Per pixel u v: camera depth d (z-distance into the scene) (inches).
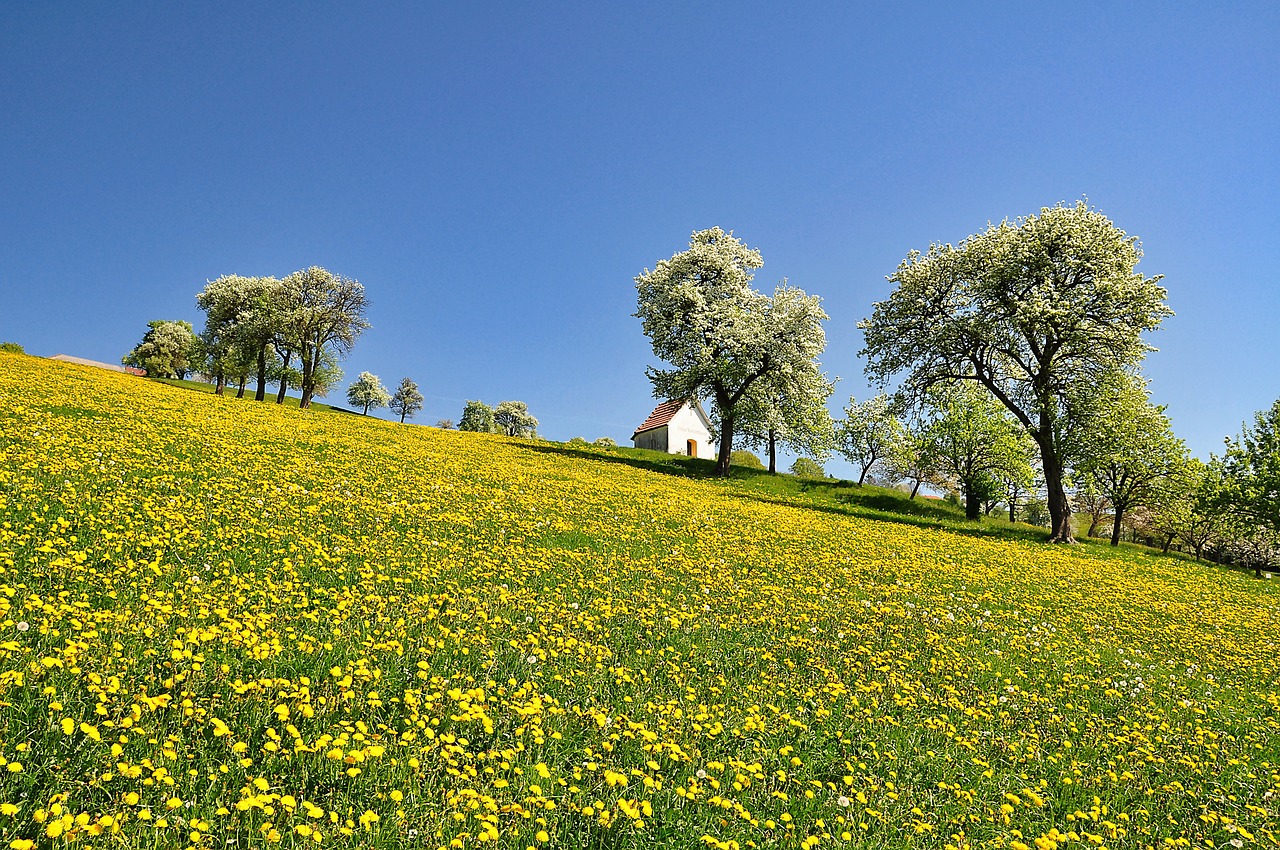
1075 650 562.9
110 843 174.4
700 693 356.8
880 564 832.3
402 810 208.1
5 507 457.4
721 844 209.5
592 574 584.1
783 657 439.5
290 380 2662.4
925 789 286.7
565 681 334.3
